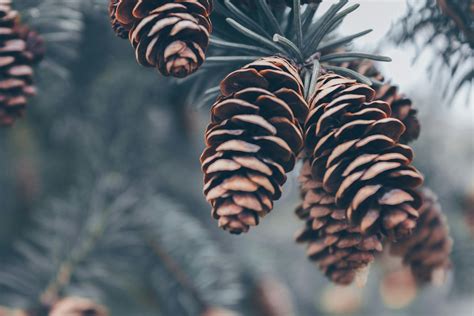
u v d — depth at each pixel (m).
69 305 0.38
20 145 0.52
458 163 0.50
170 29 0.26
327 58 0.28
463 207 0.48
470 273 0.47
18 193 0.52
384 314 0.67
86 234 0.45
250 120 0.25
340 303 0.66
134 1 0.26
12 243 0.50
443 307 0.65
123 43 0.45
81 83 0.47
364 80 0.27
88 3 0.35
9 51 0.31
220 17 0.29
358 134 0.26
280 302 0.49
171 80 0.33
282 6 0.29
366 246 0.26
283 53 0.28
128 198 0.48
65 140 0.52
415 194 0.26
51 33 0.35
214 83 0.31
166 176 0.52
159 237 0.46
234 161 0.25
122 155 0.50
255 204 0.25
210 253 0.45
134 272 0.46
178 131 0.52
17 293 0.42
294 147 0.26
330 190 0.26
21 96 0.31
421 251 0.32
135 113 0.50
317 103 0.26
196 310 0.44
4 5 0.31
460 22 0.30
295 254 0.62
